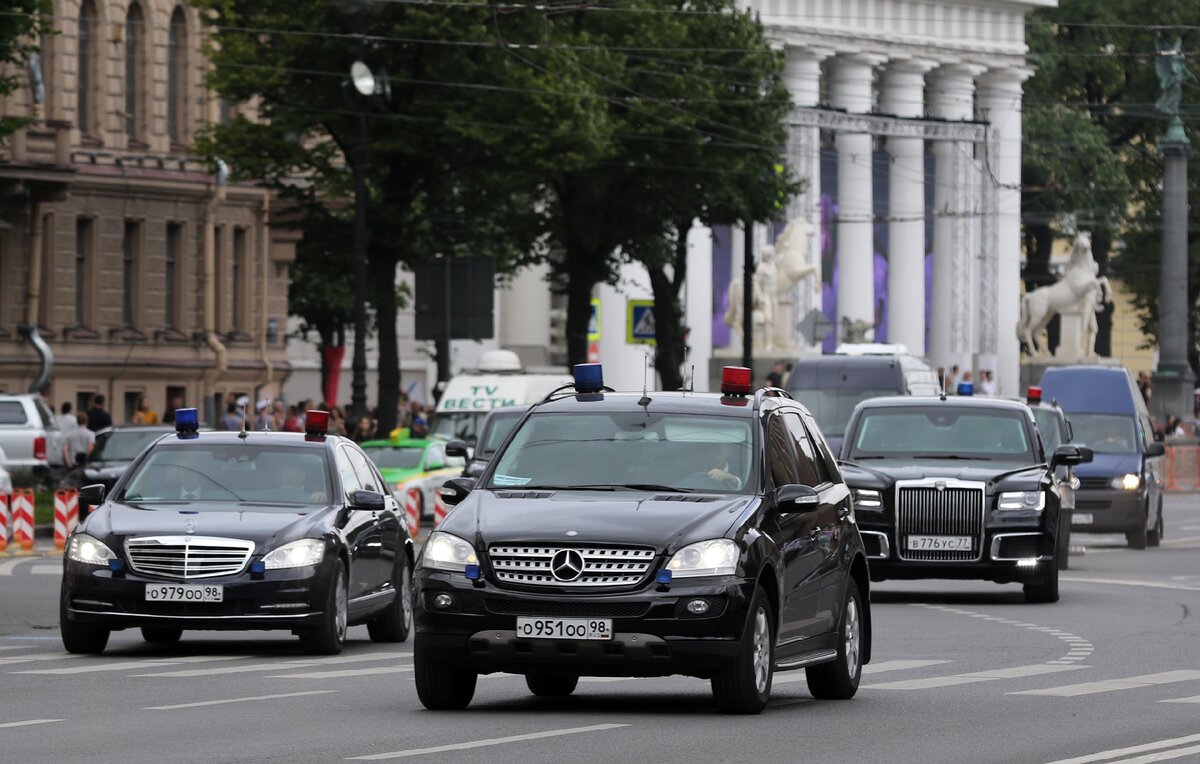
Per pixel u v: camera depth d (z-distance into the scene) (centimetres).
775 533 5303
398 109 17338
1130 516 13588
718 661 5069
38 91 18712
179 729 4978
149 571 6781
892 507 9150
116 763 4381
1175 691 5962
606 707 5466
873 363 16088
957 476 9175
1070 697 5803
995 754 4644
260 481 7288
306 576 6850
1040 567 9206
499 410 10962
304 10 16925
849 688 5781
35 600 9231
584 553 5062
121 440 14938
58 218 19712
